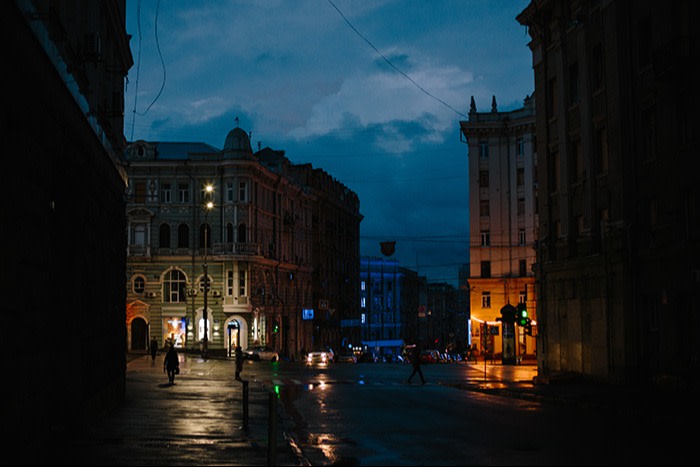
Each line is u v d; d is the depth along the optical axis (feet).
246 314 251.80
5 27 33.73
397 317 483.92
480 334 256.73
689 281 86.89
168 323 251.60
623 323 100.94
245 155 251.19
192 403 83.51
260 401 87.86
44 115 42.47
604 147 110.73
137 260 250.57
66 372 53.36
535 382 116.57
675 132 89.76
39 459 40.37
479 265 260.01
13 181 35.73
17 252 36.35
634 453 45.62
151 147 255.09
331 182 362.33
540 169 133.69
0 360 33.01
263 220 267.59
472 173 262.67
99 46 70.54
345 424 65.77
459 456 46.47
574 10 119.65
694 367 85.71
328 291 351.67
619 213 102.22
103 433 55.36
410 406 82.64
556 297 125.39
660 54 89.20
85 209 56.90
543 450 47.73
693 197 86.89
